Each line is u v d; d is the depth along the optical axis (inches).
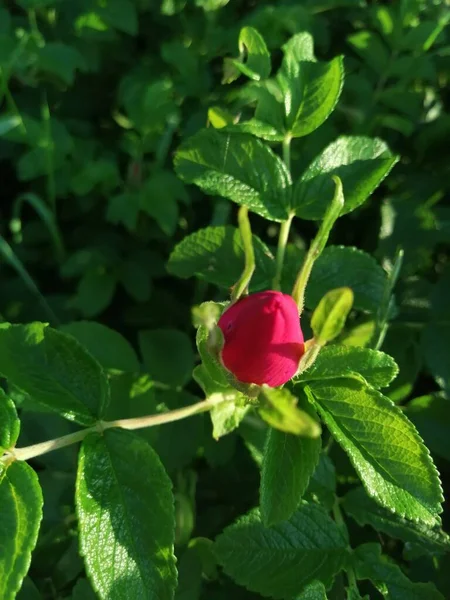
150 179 14.7
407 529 10.8
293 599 10.1
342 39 17.1
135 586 9.0
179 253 11.5
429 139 15.7
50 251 15.8
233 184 11.0
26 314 14.6
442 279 13.2
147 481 9.3
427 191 15.4
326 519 10.5
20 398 11.3
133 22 15.6
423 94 16.0
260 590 10.2
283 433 9.2
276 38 15.2
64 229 16.2
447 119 15.4
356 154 11.1
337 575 10.8
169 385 12.7
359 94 15.5
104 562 9.0
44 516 11.8
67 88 16.7
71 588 11.9
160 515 9.2
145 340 12.9
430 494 8.8
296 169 14.8
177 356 12.8
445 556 11.6
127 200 14.7
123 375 11.8
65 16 16.5
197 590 11.4
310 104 11.1
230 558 10.3
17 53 14.9
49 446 9.5
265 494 9.1
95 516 9.1
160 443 12.1
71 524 11.9
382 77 15.6
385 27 15.2
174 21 16.6
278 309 8.3
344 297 8.2
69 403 9.7
